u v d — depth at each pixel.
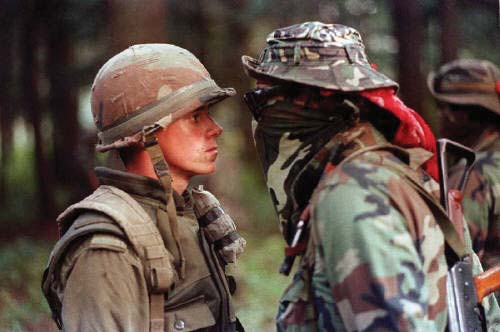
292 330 4.57
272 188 4.90
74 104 27.73
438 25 22.09
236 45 24.81
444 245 4.69
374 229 4.24
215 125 5.28
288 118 4.76
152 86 5.05
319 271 4.47
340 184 4.40
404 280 4.20
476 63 7.89
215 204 5.46
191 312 5.06
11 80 28.20
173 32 23.30
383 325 4.15
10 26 26.84
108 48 16.97
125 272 4.79
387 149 4.64
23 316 15.34
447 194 4.99
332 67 4.67
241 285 16.88
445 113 8.01
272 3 22.50
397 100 4.73
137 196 5.04
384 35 23.92
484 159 7.46
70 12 24.38
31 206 28.28
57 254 4.90
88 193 27.27
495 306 5.36
